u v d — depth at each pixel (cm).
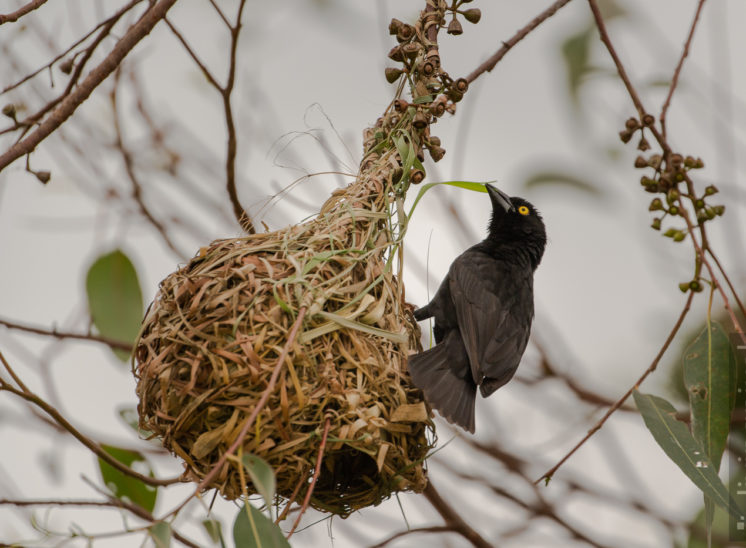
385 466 888
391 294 917
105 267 1084
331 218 937
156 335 873
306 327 841
